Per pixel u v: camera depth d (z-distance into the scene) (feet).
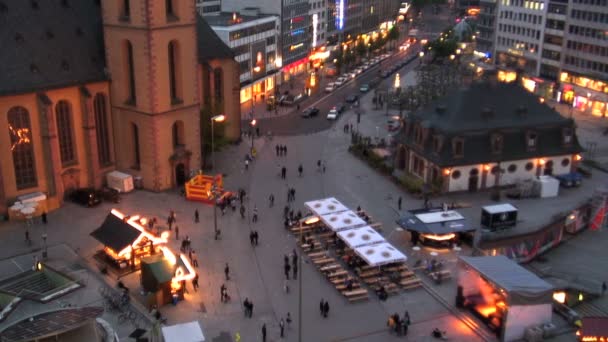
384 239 248.11
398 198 315.99
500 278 205.46
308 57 634.43
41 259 247.50
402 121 377.30
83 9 316.60
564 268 266.36
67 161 303.68
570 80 520.42
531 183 319.47
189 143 329.11
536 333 201.67
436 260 251.39
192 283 231.91
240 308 219.20
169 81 310.65
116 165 326.65
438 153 318.04
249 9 544.21
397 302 225.15
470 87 334.44
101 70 311.68
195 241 265.75
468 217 292.40
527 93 341.62
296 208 302.45
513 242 263.90
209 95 368.89
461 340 203.82
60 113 296.10
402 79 609.83
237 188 326.65
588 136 437.58
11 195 282.97
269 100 496.23
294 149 393.29
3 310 207.92
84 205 297.33
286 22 565.53
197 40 340.59
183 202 306.55
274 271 243.81
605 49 480.23
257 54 517.14
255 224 283.79
